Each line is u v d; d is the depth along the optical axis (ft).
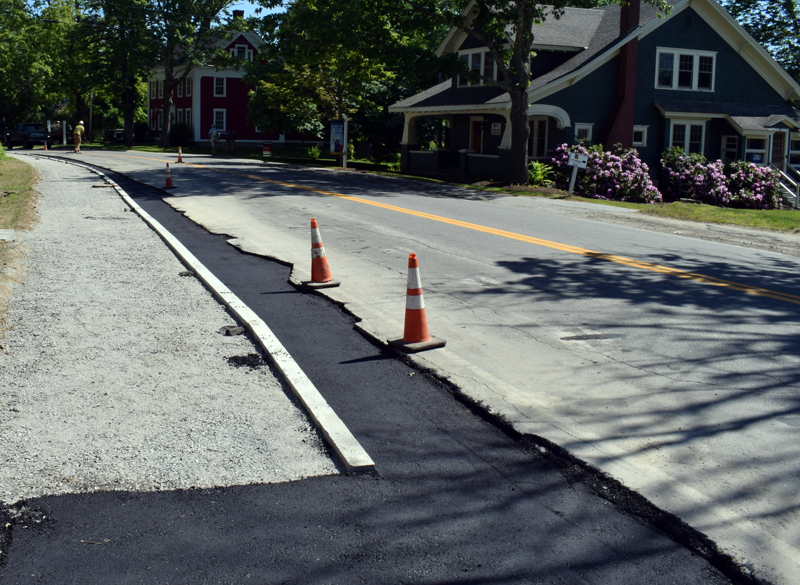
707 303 27.73
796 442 15.66
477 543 11.91
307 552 11.64
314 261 29.91
